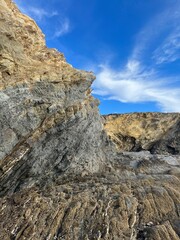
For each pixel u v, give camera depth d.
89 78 25.61
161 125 53.00
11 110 18.44
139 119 53.72
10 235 14.01
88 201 17.02
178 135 50.25
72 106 23.53
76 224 14.85
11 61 19.62
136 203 17.36
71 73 24.88
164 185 20.81
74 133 22.95
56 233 14.25
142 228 14.95
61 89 22.98
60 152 21.47
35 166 19.61
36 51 24.72
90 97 28.41
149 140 53.38
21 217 15.16
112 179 21.91
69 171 21.36
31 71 21.33
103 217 15.48
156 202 17.83
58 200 16.89
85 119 24.95
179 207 17.61
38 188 18.55
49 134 21.23
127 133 54.06
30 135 19.94
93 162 23.80
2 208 16.17
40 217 15.18
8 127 18.19
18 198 16.95
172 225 15.41
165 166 27.81
